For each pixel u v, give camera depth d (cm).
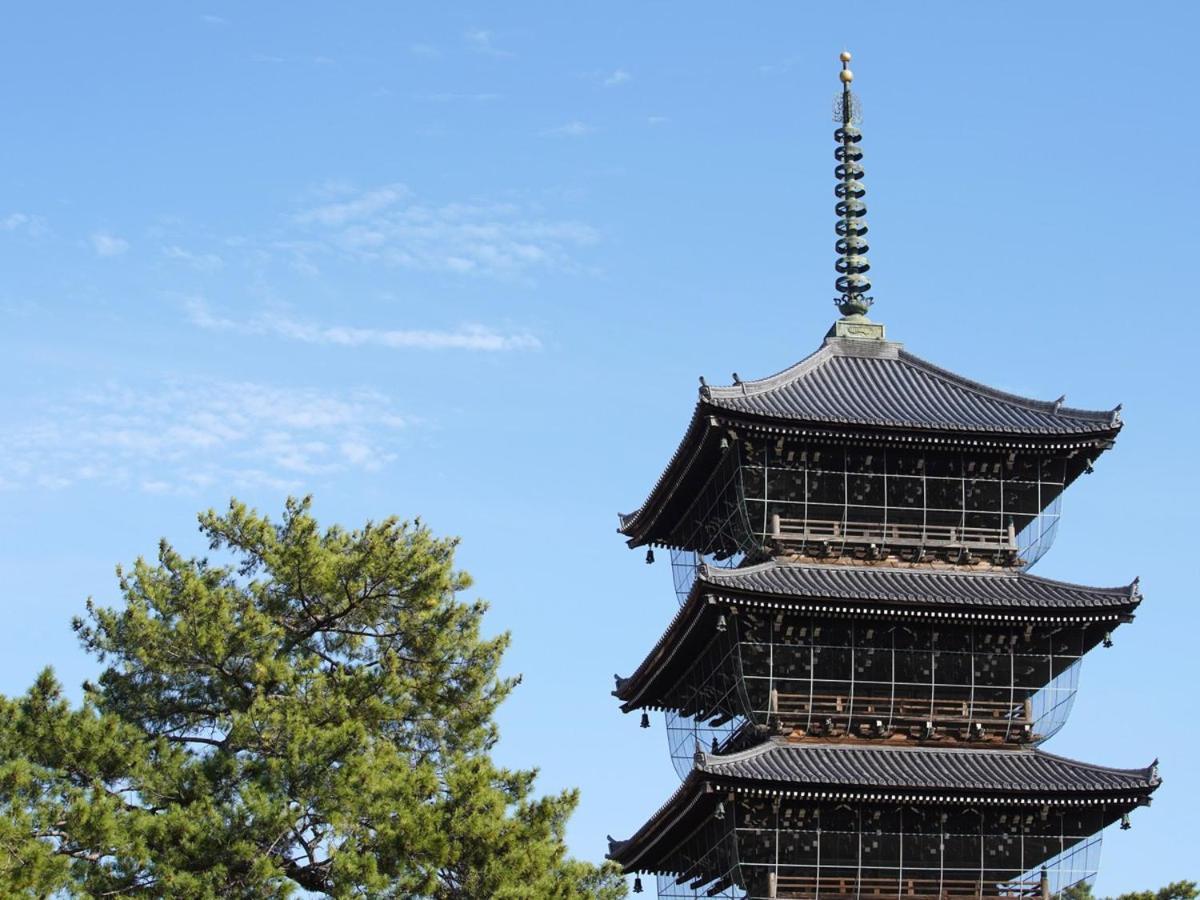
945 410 7825
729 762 7000
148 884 5747
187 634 6669
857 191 8619
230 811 5900
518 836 5988
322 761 6075
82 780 6044
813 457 7612
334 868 5884
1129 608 7388
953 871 7156
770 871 7025
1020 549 7719
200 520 7188
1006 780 7125
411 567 7031
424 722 7038
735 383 7606
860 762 7181
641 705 8500
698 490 8100
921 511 7675
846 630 7375
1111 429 7662
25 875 5294
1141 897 7319
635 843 7938
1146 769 7181
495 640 7231
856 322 8331
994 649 7481
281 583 7025
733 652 7325
